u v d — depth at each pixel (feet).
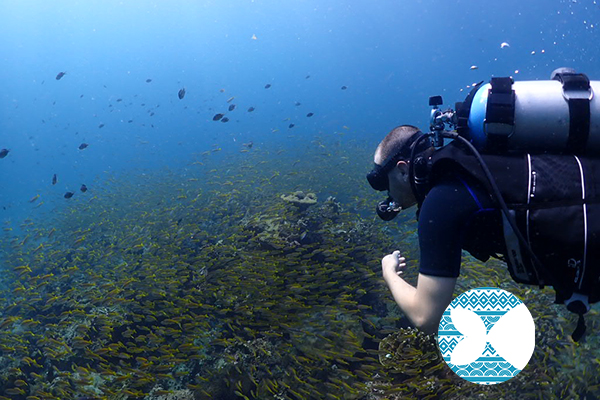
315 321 18.39
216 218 34.55
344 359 17.34
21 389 17.94
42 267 31.53
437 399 14.19
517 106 4.24
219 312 19.88
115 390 16.93
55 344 18.37
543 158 4.18
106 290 23.15
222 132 213.25
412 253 25.00
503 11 306.14
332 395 14.58
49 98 404.57
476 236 4.17
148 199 49.44
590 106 4.17
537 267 3.89
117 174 82.48
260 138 132.98
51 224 45.34
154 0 288.51
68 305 23.82
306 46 424.87
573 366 13.38
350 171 51.67
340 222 28.94
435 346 15.43
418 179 4.64
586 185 3.89
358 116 251.39
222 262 23.67
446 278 4.01
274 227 26.00
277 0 304.09
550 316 14.73
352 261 23.98
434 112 4.85
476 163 4.16
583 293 3.86
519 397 13.33
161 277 22.59
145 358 18.06
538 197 3.88
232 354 17.94
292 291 19.34
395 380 15.51
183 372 16.65
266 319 19.01
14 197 111.65
